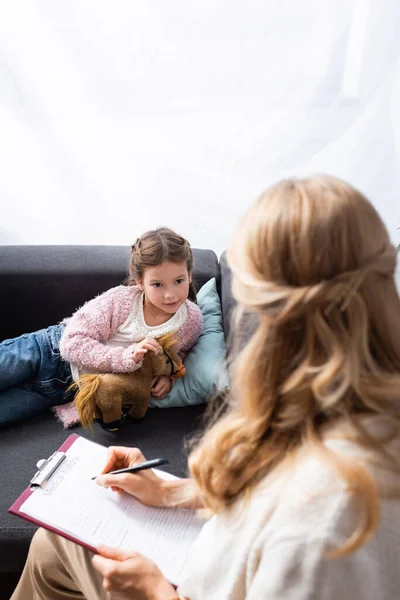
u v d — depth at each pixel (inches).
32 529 35.9
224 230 64.8
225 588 18.3
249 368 17.5
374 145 57.1
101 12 51.3
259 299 16.6
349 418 16.1
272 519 16.3
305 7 50.5
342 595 15.3
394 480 15.5
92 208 63.6
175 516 30.1
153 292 46.9
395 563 15.6
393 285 16.8
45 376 48.1
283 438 17.6
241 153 59.2
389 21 50.3
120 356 45.7
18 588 33.7
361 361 15.8
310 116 56.3
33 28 52.1
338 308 15.9
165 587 23.9
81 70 54.6
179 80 55.2
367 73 53.3
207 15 51.3
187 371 49.9
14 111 56.9
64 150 59.5
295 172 60.0
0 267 53.8
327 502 15.2
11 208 63.4
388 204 60.3
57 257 55.6
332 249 15.8
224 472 18.6
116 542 28.4
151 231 48.6
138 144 59.3
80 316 49.0
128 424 46.8
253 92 55.5
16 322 56.3
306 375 16.2
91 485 32.1
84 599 32.0
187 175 61.2
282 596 15.6
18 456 42.5
